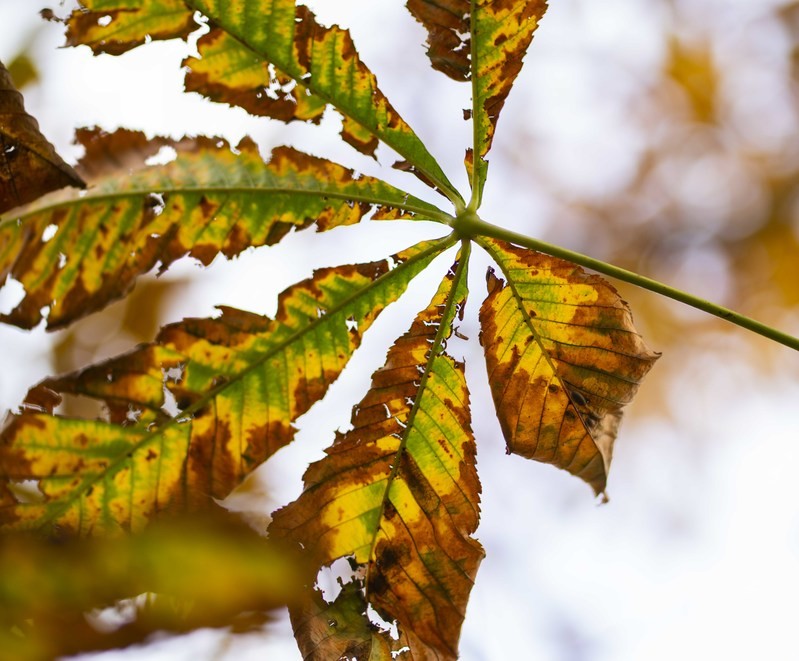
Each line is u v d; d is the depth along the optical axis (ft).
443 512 2.87
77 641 2.75
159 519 2.77
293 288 2.84
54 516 2.74
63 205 2.72
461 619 2.84
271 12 2.79
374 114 2.86
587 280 2.91
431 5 2.89
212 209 2.78
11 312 2.70
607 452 2.93
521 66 2.90
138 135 2.76
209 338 2.80
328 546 2.85
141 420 2.77
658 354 2.92
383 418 2.88
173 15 2.77
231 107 2.82
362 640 2.82
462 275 2.92
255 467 2.80
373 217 2.87
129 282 2.75
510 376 2.93
